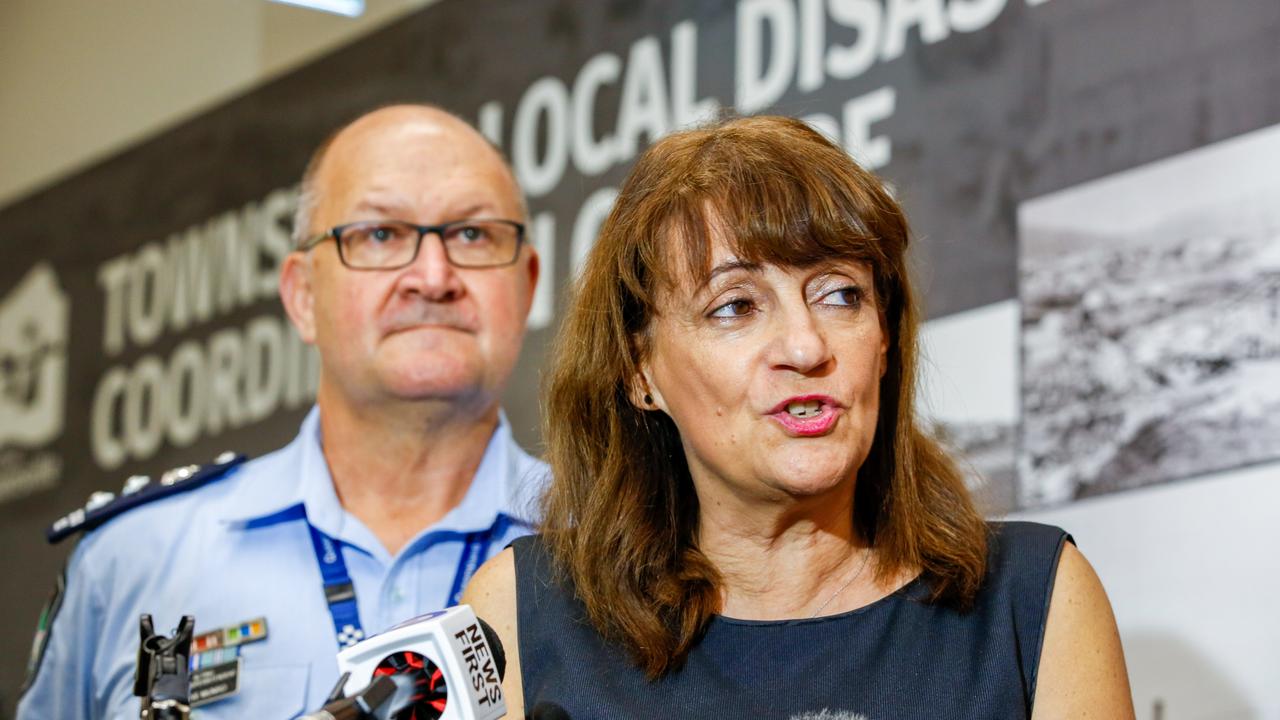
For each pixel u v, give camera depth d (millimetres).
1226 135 2527
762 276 1597
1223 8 2555
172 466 4543
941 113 2939
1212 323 2516
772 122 1730
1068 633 1621
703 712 1631
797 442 1566
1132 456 2592
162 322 4648
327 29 4301
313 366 4137
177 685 1337
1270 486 2430
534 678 1764
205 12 4676
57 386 4996
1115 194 2660
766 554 1695
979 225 2852
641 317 1733
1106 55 2703
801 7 3223
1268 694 2416
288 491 2543
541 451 2131
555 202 3684
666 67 3479
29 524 4996
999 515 1982
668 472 1784
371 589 2471
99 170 4973
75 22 5152
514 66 3820
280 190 4336
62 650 2570
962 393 2826
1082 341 2674
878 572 1693
